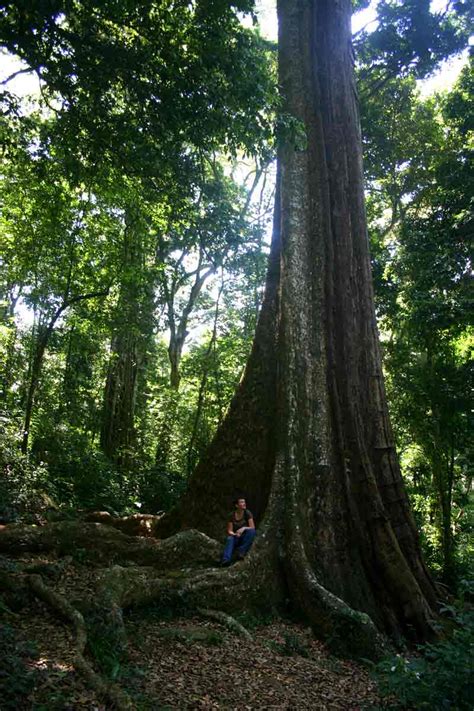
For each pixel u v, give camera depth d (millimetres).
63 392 21109
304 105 12484
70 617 6078
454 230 18281
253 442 11062
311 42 12945
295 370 10734
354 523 9938
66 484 15203
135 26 8719
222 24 9008
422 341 17953
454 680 4898
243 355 20906
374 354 11484
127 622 6914
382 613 9328
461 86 20719
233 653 6914
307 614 8609
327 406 10633
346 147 12430
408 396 17766
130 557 8984
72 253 17172
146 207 16484
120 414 21641
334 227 11820
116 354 21484
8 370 19797
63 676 4824
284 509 9742
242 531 9539
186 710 5055
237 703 5539
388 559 9641
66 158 12820
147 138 10766
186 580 8078
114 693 4652
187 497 11188
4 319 21000
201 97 8797
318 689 6457
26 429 15609
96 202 17312
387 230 24062
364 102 21438
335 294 11453
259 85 8938
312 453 10242
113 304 19609
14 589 6641
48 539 8781
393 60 20484
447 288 18250
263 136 9422
